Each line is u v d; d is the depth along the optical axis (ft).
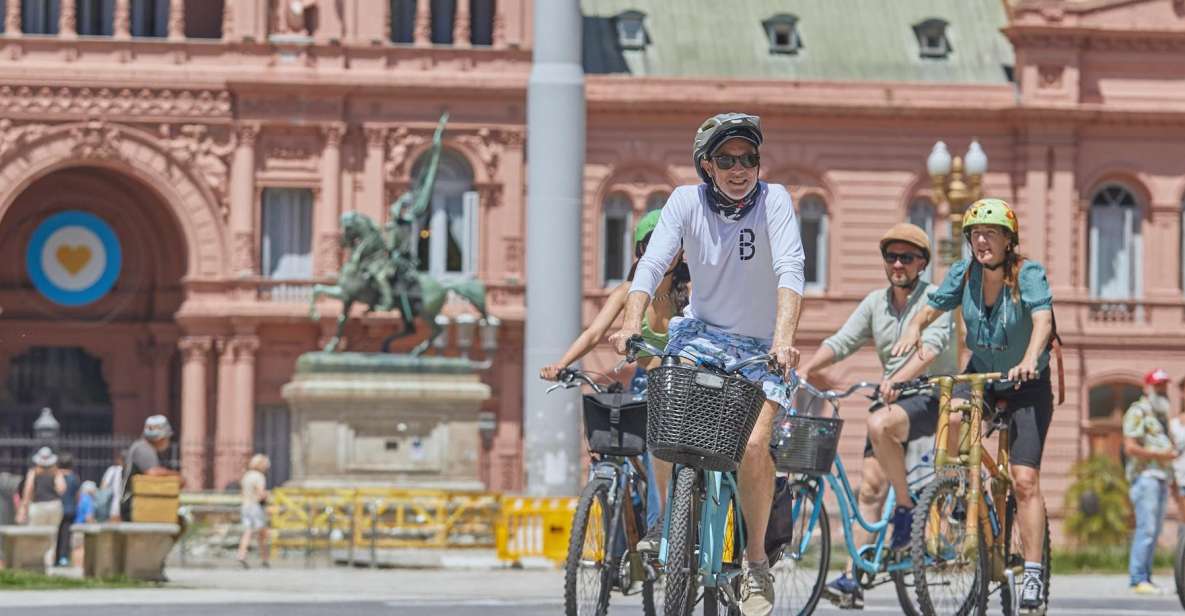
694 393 94.99
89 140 558.97
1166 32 595.06
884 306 142.00
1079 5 592.60
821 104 587.27
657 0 613.52
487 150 572.92
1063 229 592.19
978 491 120.06
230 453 556.51
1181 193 599.98
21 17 563.89
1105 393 599.57
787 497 111.04
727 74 599.16
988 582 122.21
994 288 123.65
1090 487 422.00
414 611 161.27
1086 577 293.23
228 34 566.77
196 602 176.55
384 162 568.82
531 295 385.29
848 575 131.44
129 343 595.47
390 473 364.38
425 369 369.50
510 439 570.87
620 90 583.17
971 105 590.55
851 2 621.72
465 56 572.51
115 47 562.66
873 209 593.83
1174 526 555.69
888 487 133.90
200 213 563.07
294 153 567.18
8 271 589.73
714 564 101.76
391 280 383.86
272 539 355.97
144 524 230.07
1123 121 596.29
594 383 111.24
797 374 119.44
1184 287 602.85
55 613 157.38
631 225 587.27
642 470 112.37
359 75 566.36
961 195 314.14
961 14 622.54
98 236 592.19
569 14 381.81
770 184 103.04
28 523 350.84
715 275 102.83
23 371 594.24
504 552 318.45
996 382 124.47
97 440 589.73
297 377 374.84
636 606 150.71
